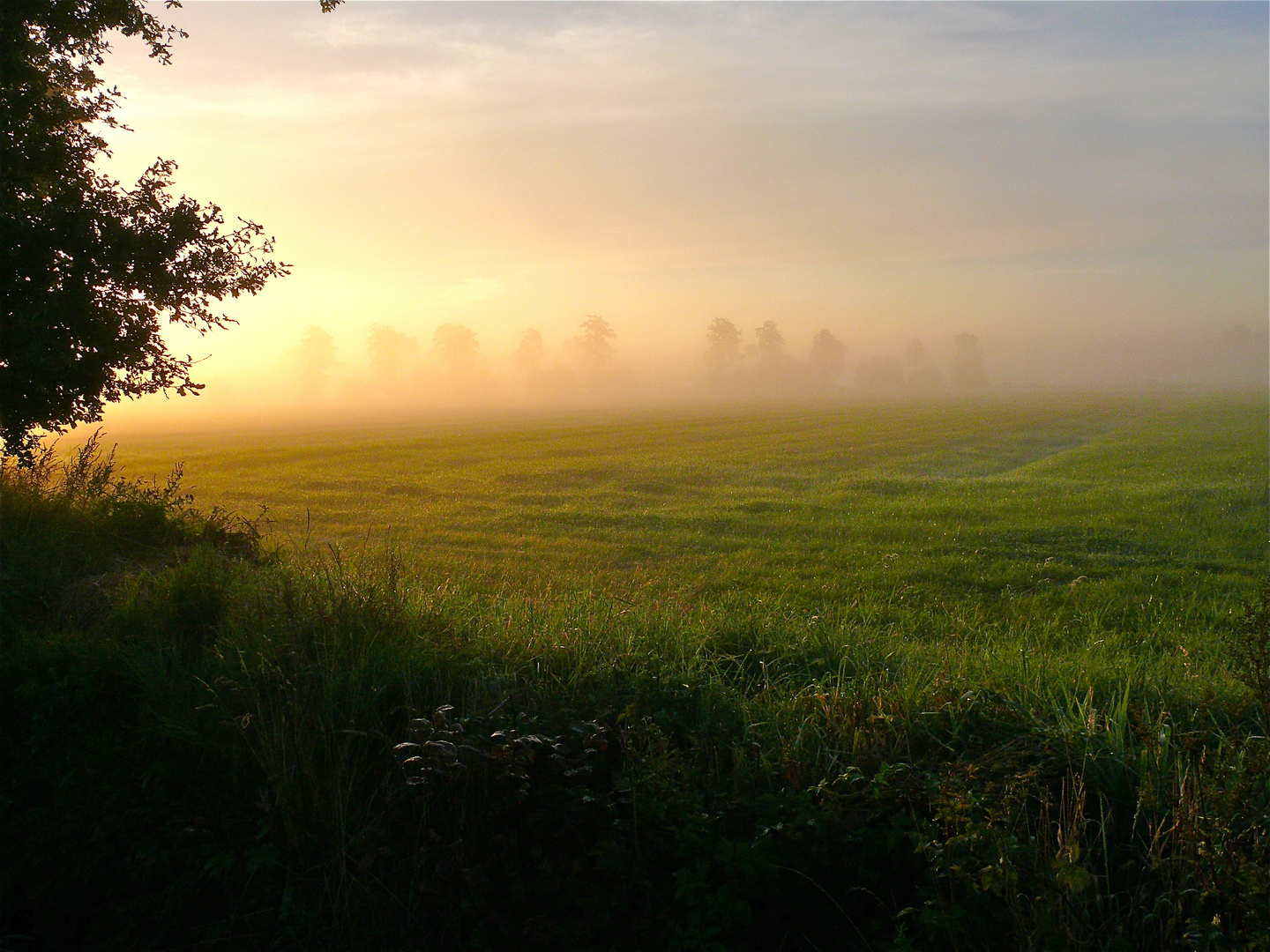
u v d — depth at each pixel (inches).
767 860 130.3
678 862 136.4
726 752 164.6
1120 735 154.3
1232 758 137.3
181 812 157.2
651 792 141.9
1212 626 333.4
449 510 801.6
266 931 138.4
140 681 183.5
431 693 182.7
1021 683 195.8
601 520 737.0
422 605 236.4
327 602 216.7
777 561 536.4
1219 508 718.5
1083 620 355.3
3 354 284.5
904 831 131.6
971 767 142.4
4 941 141.1
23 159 332.8
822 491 940.0
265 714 168.9
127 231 315.6
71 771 163.6
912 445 1616.6
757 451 1508.4
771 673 234.4
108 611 226.7
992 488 915.4
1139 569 483.5
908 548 567.2
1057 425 2159.2
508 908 134.5
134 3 374.0
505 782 143.6
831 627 286.7
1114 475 1024.9
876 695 185.9
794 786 146.0
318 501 880.9
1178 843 122.0
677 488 982.4
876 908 129.7
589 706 175.8
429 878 134.3
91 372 325.1
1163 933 111.9
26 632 202.5
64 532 284.7
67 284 312.8
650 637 233.1
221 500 884.0
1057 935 109.0
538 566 518.6
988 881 113.3
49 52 356.5
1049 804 138.7
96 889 151.1
